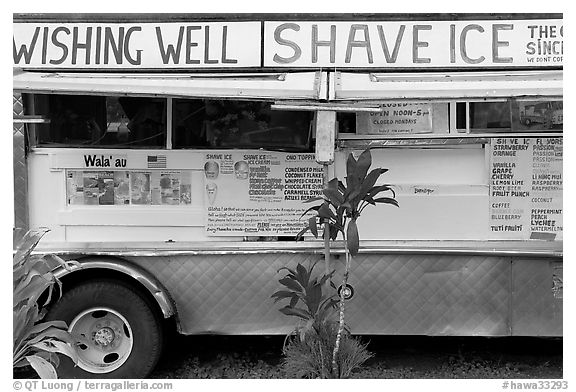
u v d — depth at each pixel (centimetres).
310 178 445
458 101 384
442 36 438
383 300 448
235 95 390
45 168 446
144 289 458
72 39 440
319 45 440
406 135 440
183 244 449
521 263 445
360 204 435
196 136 447
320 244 446
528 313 447
